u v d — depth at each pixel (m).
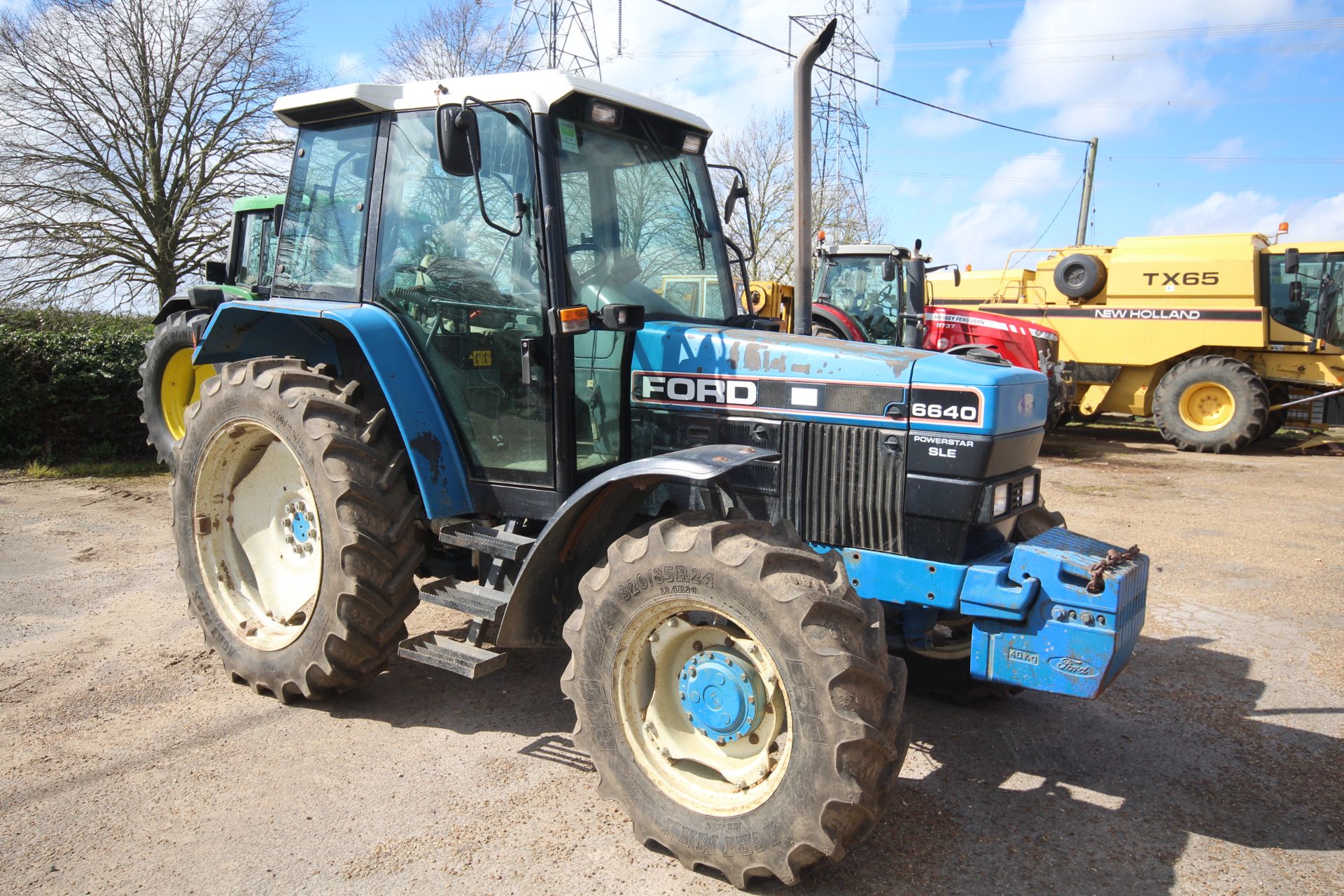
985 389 2.91
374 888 2.56
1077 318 12.98
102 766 3.20
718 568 2.53
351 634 3.43
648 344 3.52
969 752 3.51
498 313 3.46
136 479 8.12
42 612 4.69
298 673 3.56
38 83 14.68
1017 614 2.84
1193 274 12.17
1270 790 3.24
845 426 3.14
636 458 3.59
